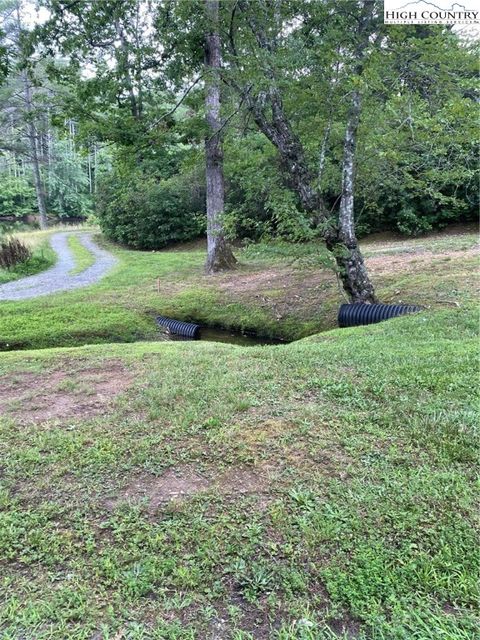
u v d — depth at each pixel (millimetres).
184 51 8898
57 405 3322
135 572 1609
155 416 2953
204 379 3604
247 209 10648
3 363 4523
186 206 19422
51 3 8672
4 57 8820
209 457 2410
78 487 2189
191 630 1364
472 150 6477
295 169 6262
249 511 1934
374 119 5766
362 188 7086
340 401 3014
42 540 1805
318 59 5637
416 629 1340
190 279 11219
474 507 1891
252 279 10391
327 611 1421
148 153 8930
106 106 9000
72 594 1521
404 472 2166
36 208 36375
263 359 4078
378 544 1691
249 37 6332
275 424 2729
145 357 4516
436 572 1548
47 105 10828
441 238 13141
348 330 5117
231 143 8078
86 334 7434
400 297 6586
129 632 1365
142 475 2277
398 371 3438
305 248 6223
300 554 1667
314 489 2064
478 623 1359
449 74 5230
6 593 1541
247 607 1451
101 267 14203
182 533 1811
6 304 9062
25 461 2451
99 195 22438
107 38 9203
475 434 2473
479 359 3537
